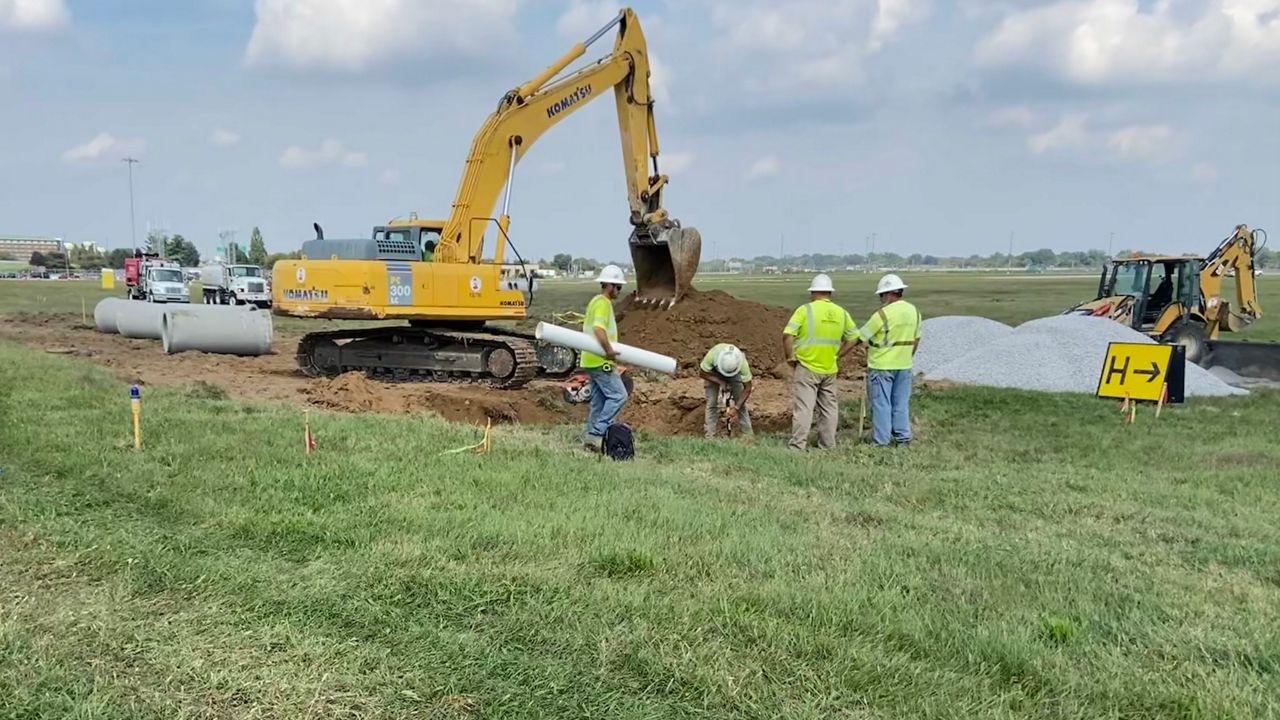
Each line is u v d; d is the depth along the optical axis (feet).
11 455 23.47
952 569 17.02
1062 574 16.93
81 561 15.61
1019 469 29.22
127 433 26.53
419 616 13.87
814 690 11.87
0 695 10.97
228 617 13.51
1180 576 17.46
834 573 16.34
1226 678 12.50
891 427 34.40
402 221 52.90
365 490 21.12
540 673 12.11
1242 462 30.58
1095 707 11.69
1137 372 43.01
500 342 49.14
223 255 223.92
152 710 10.85
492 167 51.60
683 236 58.29
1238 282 65.92
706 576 15.97
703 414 39.37
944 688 12.00
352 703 11.20
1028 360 51.72
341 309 48.06
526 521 18.74
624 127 58.49
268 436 26.84
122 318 76.23
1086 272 473.67
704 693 11.69
